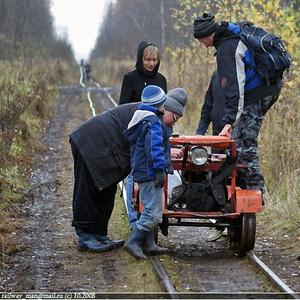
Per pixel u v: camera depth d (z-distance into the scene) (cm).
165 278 1466
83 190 1742
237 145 1750
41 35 12612
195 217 1673
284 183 2355
